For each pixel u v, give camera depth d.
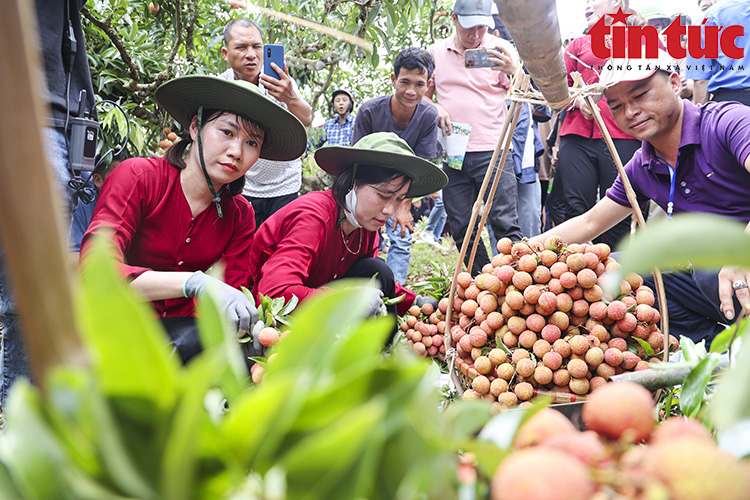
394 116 3.17
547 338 1.50
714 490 0.34
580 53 3.07
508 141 1.59
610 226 2.22
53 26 1.72
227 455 0.32
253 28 2.87
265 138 1.97
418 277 5.05
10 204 0.27
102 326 0.29
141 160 1.81
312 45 3.93
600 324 1.50
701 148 1.94
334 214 2.12
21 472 0.27
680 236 0.26
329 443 0.29
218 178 1.78
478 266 3.42
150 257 1.85
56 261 0.28
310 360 0.38
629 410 0.45
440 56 3.27
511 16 0.84
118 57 3.20
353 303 0.39
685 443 0.37
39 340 0.28
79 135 1.77
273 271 1.93
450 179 3.36
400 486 0.33
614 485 0.36
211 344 0.39
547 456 0.34
